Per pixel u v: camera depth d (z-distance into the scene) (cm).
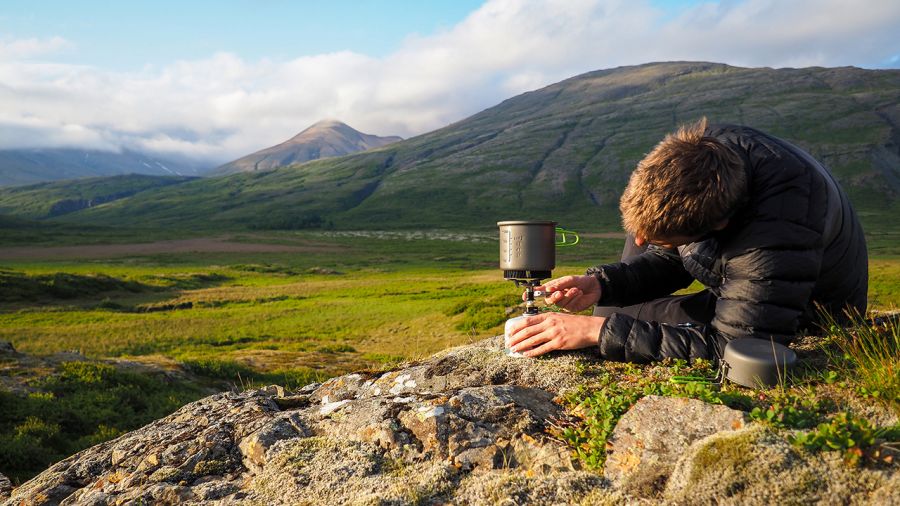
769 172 296
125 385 1593
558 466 265
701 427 251
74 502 307
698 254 329
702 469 218
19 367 1612
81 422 1287
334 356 2759
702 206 275
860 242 348
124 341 3588
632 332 329
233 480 302
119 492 301
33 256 10588
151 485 299
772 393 277
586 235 13862
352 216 19862
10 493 352
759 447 217
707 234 300
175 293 5888
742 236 301
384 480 265
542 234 343
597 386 323
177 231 16675
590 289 369
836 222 311
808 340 358
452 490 255
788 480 204
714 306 371
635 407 277
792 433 228
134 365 1912
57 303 5075
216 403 414
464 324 3291
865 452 210
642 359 330
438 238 14525
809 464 209
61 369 1625
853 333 333
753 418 244
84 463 352
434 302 4628
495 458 278
